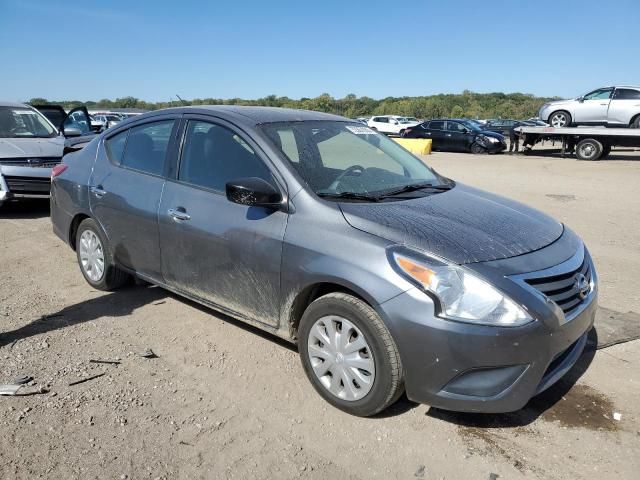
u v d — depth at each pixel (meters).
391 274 2.88
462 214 3.43
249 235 3.50
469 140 24.28
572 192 11.73
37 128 9.38
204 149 3.99
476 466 2.77
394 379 2.93
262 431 3.02
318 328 3.24
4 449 2.79
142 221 4.26
